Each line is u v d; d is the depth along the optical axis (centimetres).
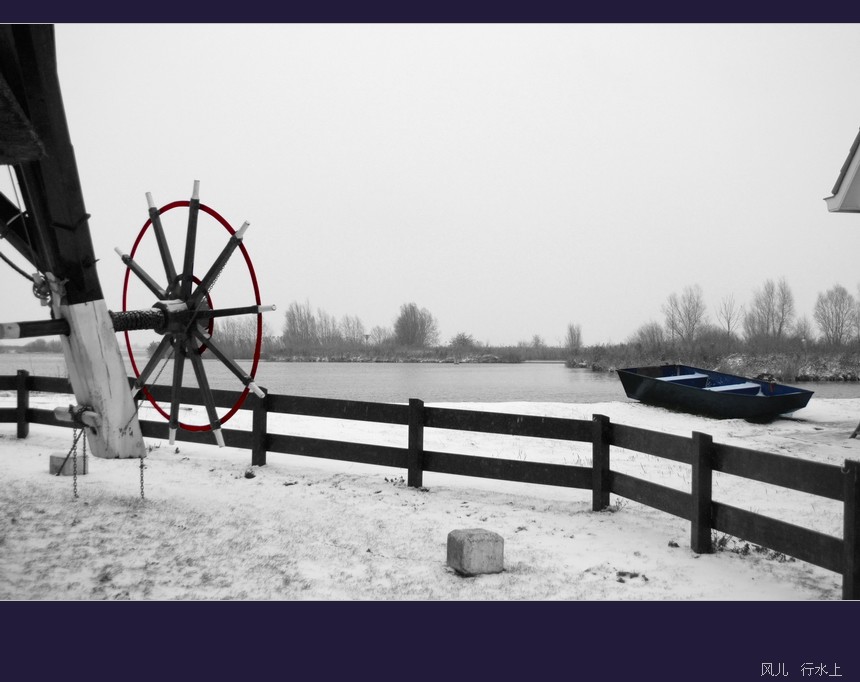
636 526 727
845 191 1424
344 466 1009
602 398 3100
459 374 5722
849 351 5550
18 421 1200
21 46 588
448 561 589
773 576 581
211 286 680
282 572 560
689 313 7681
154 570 555
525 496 859
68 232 660
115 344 699
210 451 1100
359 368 7225
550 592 533
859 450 1334
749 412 2027
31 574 540
